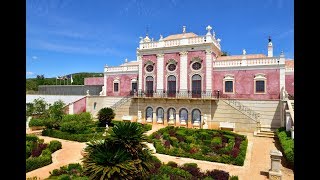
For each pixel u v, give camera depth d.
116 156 9.65
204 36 34.38
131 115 38.72
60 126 29.06
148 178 12.65
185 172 14.73
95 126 32.91
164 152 20.97
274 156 14.66
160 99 36.16
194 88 35.09
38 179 14.65
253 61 32.59
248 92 32.75
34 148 19.98
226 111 31.66
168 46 36.75
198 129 29.41
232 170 16.61
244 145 21.73
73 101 40.78
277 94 31.08
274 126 30.33
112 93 44.25
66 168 15.18
